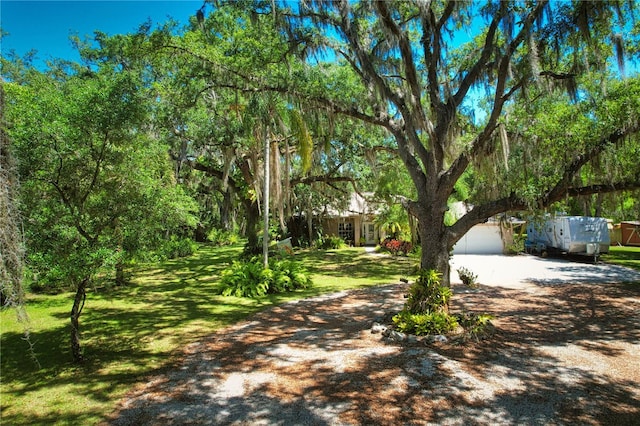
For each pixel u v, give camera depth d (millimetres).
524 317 8883
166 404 4816
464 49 9984
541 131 8953
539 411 4461
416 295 7703
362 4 7219
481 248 25578
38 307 10547
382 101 8172
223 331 8109
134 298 11688
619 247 27297
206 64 9305
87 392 5234
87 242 5988
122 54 14047
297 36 8359
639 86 8016
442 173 7828
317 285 13578
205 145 13562
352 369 5738
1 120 3760
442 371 5574
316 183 18391
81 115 5781
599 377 5422
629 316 8992
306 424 4254
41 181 5820
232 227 34250
